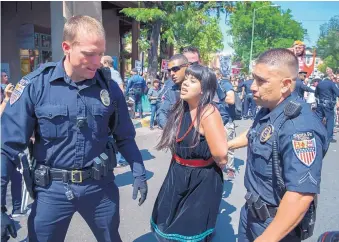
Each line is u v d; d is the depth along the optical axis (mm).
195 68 2062
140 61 14281
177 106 2238
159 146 2277
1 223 1747
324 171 5547
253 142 1724
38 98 1855
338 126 10820
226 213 3799
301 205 1468
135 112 10875
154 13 12219
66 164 1915
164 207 2193
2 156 1807
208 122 2023
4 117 1839
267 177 1656
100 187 2031
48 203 1938
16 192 3465
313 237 3281
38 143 1942
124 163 5516
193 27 13250
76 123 1882
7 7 11742
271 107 1697
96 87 1966
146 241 3168
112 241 2184
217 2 14688
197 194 2117
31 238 2006
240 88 12367
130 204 4008
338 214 3820
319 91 8164
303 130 1507
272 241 1458
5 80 5570
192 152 2113
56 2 8367
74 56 1757
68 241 3111
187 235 2092
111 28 16531
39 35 12820
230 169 4824
